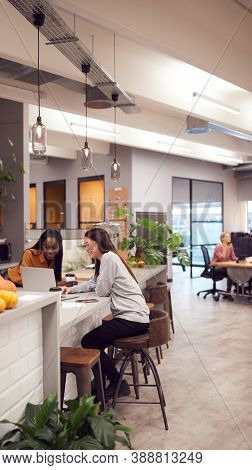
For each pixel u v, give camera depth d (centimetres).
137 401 313
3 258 535
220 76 405
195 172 1063
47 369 205
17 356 180
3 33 314
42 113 619
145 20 318
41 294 204
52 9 235
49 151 924
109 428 178
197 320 576
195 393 328
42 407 180
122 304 294
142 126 627
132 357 320
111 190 910
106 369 300
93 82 354
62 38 270
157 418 286
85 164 439
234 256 758
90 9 279
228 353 427
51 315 204
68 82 429
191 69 464
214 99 493
